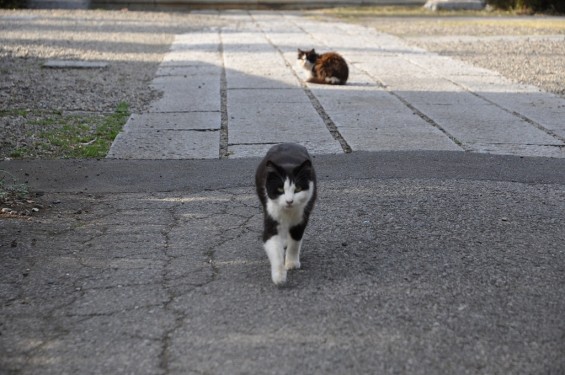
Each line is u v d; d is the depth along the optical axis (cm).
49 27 1900
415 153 755
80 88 1109
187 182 660
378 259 477
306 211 449
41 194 623
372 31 1986
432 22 2255
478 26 2111
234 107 988
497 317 392
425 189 634
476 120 915
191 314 399
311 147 783
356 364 345
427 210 578
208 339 370
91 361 352
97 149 768
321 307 405
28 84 1125
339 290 428
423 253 487
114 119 914
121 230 539
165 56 1461
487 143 802
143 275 454
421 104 1013
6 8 2448
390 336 371
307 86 1144
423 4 2814
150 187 647
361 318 391
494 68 1337
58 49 1502
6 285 439
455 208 584
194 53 1500
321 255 485
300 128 869
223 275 454
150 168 704
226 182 659
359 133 846
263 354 355
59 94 1061
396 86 1152
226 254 491
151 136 828
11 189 608
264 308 405
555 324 385
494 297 418
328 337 370
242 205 597
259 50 1550
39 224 548
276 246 441
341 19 2383
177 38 1759
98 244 510
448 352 356
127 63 1362
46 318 397
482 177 673
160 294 426
